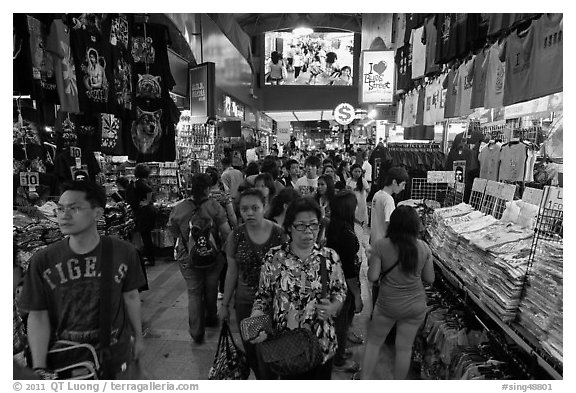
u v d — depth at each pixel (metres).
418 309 2.61
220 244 3.65
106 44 3.87
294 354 1.86
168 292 4.94
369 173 8.84
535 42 2.72
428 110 5.41
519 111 4.60
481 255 2.59
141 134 5.02
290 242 2.07
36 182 3.24
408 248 2.53
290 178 6.34
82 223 1.67
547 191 2.33
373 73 8.40
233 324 3.98
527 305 2.11
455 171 4.57
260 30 20.48
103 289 1.72
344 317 3.12
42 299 1.69
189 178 8.16
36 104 3.41
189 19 9.17
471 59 3.90
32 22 2.96
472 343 2.78
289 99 21.08
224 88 12.62
